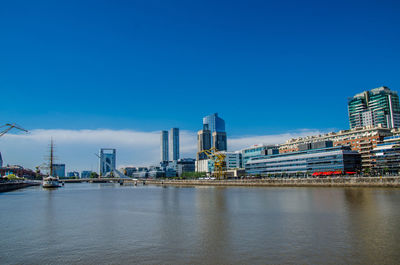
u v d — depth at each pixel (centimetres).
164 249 4125
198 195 14100
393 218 5856
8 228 5803
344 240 4322
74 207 9431
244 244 4256
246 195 12988
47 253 4066
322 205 8162
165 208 8706
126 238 4797
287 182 19575
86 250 4172
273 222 5850
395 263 3388
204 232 5103
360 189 13888
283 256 3688
